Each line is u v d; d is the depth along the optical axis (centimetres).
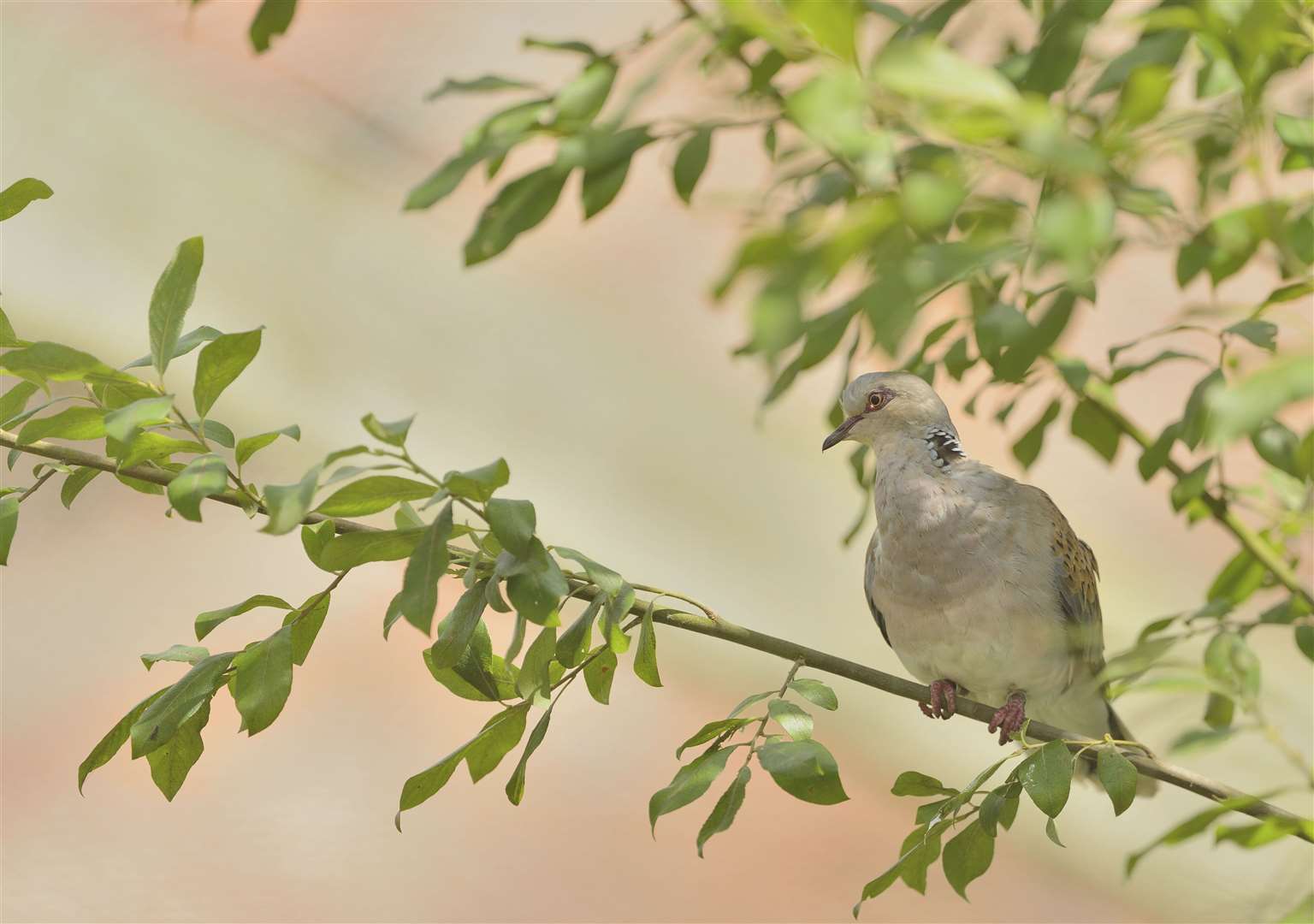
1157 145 410
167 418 391
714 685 1446
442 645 432
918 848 456
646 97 346
